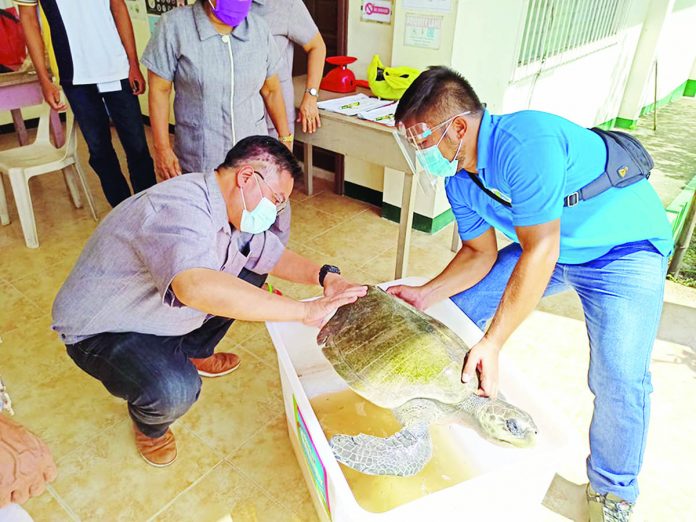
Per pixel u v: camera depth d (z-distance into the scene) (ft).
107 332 4.22
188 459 4.94
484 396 3.90
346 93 8.43
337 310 4.75
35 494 2.52
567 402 5.61
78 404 5.53
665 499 4.58
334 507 3.50
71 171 9.44
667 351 6.37
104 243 3.85
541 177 3.37
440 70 3.59
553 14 10.30
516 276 3.54
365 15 8.59
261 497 4.60
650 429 5.28
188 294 3.31
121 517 4.42
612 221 3.92
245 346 6.39
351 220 9.56
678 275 8.00
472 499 3.36
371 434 4.24
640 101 16.15
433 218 9.04
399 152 6.70
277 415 5.45
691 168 12.73
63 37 7.36
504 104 9.77
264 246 4.74
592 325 4.07
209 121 6.08
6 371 5.92
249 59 5.94
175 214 3.54
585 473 4.82
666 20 15.19
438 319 5.05
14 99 8.56
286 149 3.79
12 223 9.12
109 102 8.16
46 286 7.43
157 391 4.17
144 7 12.51
